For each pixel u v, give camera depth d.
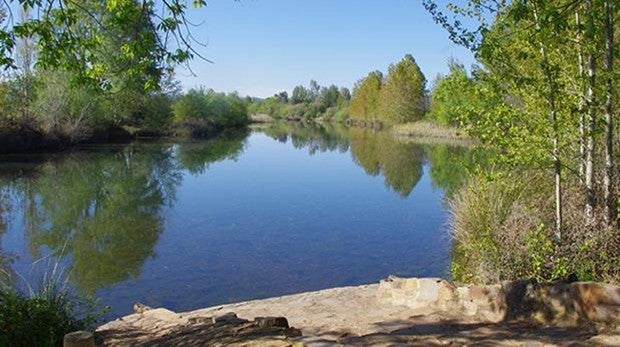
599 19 6.12
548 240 7.01
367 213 16.02
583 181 7.19
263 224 14.55
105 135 39.47
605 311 4.39
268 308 7.33
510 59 7.12
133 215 15.74
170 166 28.02
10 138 29.45
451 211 11.55
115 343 5.40
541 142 6.94
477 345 3.96
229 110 69.62
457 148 38.09
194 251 11.88
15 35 5.27
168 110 46.94
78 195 19.02
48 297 5.94
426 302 6.35
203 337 4.55
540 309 4.88
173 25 5.48
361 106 81.12
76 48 6.00
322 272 10.41
